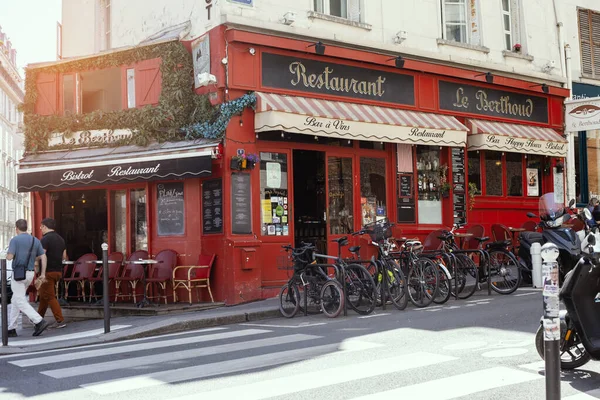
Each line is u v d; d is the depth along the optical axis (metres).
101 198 14.38
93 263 13.42
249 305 11.79
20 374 6.87
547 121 18.17
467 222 16.03
